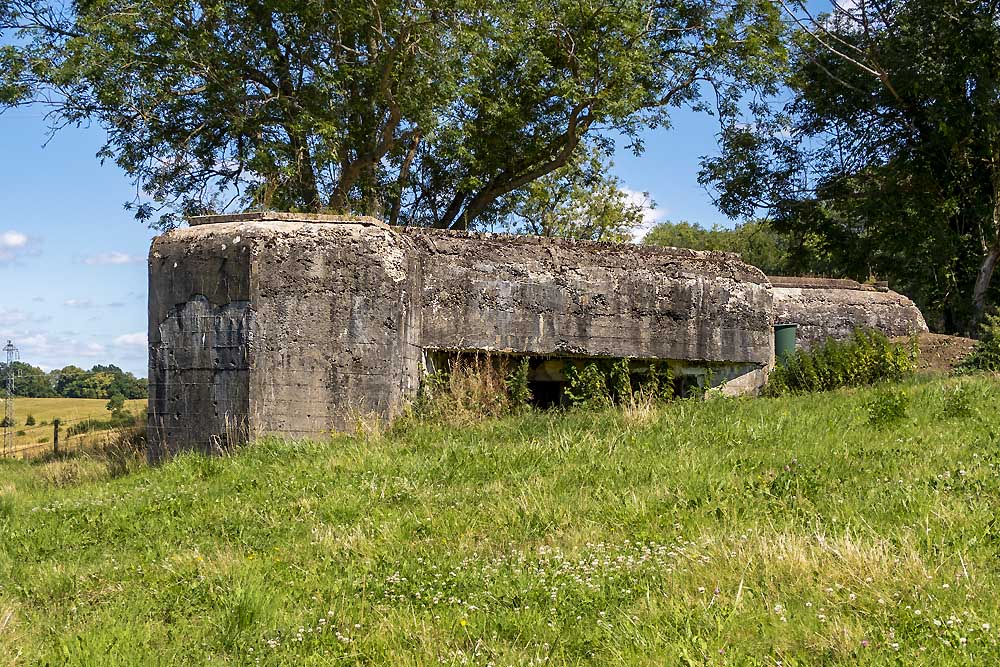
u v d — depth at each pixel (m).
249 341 10.38
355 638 4.65
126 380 66.19
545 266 12.73
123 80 18.11
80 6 18.52
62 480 11.25
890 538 5.25
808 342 16.42
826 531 5.54
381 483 8.04
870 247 26.09
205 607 5.32
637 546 5.77
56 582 6.07
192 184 21.05
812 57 26.06
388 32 19.33
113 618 5.12
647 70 21.95
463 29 19.59
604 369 13.49
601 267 13.19
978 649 3.77
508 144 22.80
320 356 10.62
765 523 5.90
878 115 25.88
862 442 8.19
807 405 10.61
